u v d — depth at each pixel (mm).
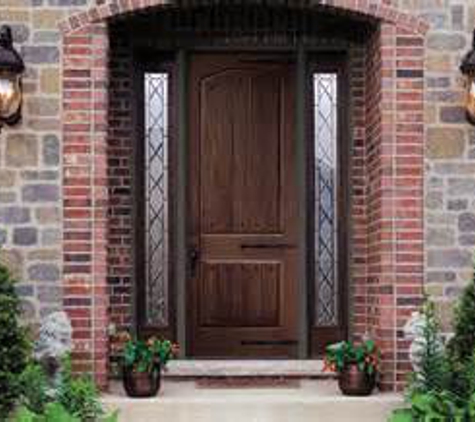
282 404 7625
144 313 9078
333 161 9141
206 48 9109
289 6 8258
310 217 9125
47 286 7926
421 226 8039
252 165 9234
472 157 8070
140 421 7582
